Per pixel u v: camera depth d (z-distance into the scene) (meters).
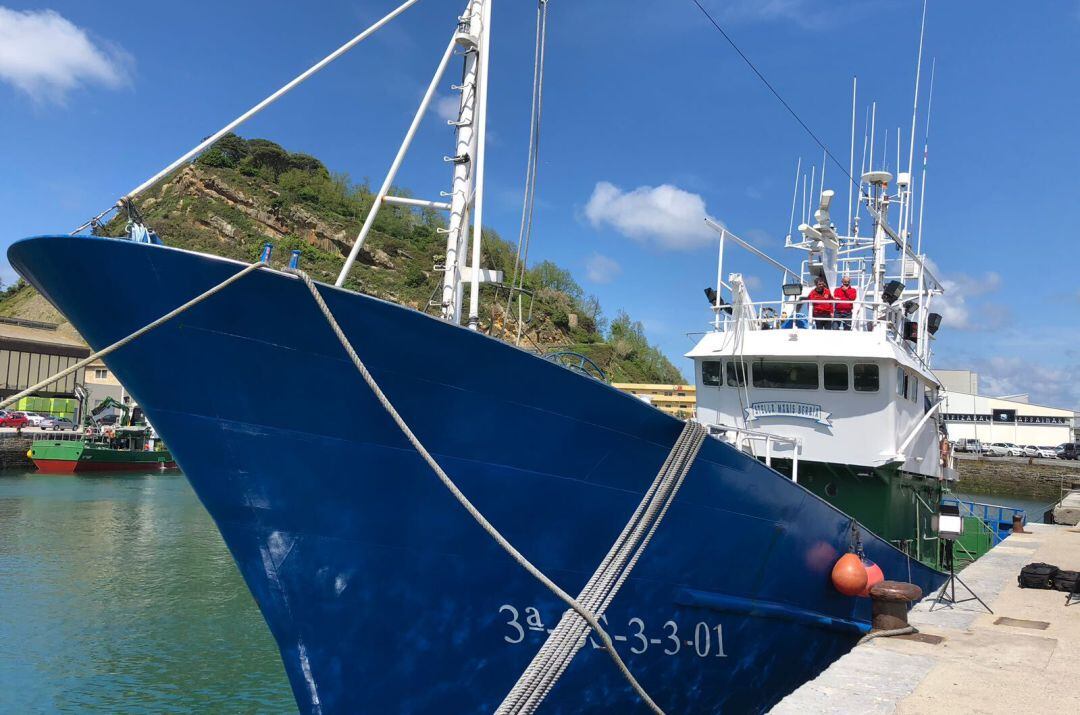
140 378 5.29
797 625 8.06
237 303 5.05
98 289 5.09
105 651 13.80
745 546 7.24
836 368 10.03
